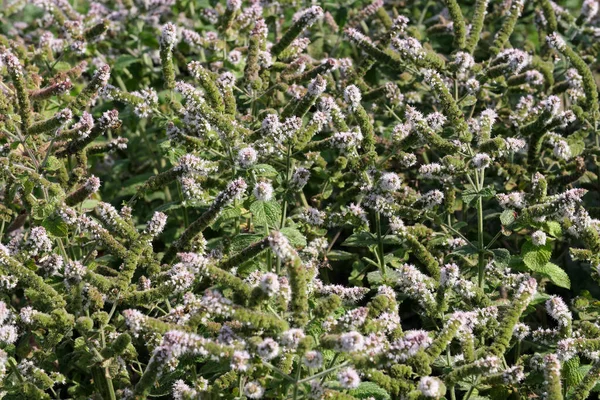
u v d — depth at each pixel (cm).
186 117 802
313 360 584
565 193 747
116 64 1162
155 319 639
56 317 659
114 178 1131
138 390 611
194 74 805
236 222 882
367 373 620
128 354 728
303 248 812
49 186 764
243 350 599
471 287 726
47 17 1231
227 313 597
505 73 937
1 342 712
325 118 814
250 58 949
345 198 873
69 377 861
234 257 674
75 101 828
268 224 770
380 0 1194
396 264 852
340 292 693
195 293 807
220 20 1099
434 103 1084
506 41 1053
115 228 732
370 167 843
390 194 812
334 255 873
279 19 1228
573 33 1199
